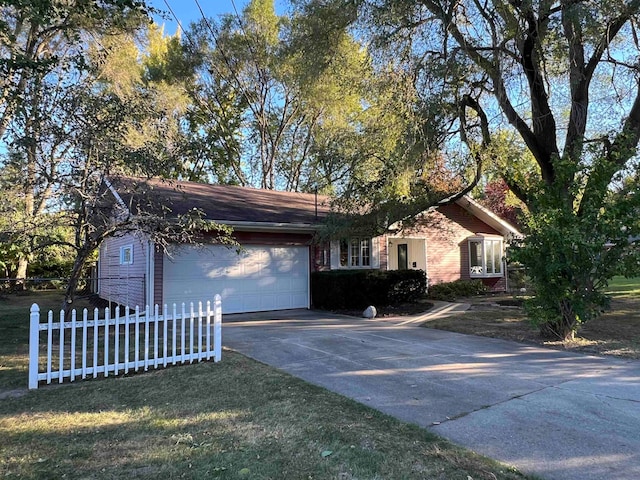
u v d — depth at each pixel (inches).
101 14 283.3
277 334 358.0
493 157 421.4
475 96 419.2
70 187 296.5
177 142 328.8
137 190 326.3
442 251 728.3
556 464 132.7
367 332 367.6
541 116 366.0
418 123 355.9
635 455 137.9
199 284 468.1
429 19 348.5
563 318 313.9
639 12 313.9
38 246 322.7
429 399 193.9
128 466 132.6
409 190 445.4
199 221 334.3
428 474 126.7
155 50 988.6
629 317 419.8
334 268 573.6
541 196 312.2
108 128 303.7
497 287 778.2
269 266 517.0
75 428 163.0
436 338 339.0
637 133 354.3
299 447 144.5
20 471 130.0
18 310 523.2
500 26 343.0
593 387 209.3
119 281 581.9
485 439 151.0
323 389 208.4
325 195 775.7
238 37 1005.8
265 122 1139.9
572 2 300.2
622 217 281.3
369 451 141.1
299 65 504.1
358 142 461.7
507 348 300.5
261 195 665.6
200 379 225.3
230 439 151.6
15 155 287.1
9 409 184.2
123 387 213.3
